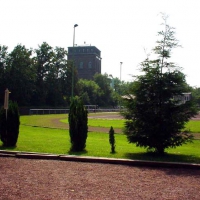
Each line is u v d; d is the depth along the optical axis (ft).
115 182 23.56
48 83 218.38
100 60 405.59
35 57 218.79
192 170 29.37
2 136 42.75
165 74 37.86
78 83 246.06
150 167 30.60
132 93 38.86
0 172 26.58
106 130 75.05
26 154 35.09
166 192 20.95
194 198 19.65
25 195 19.51
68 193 20.17
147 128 36.78
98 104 282.56
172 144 36.91
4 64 184.03
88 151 39.11
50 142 47.96
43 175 25.61
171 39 39.47
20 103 189.67
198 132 72.74
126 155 36.42
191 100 37.32
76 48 380.78
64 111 196.95
